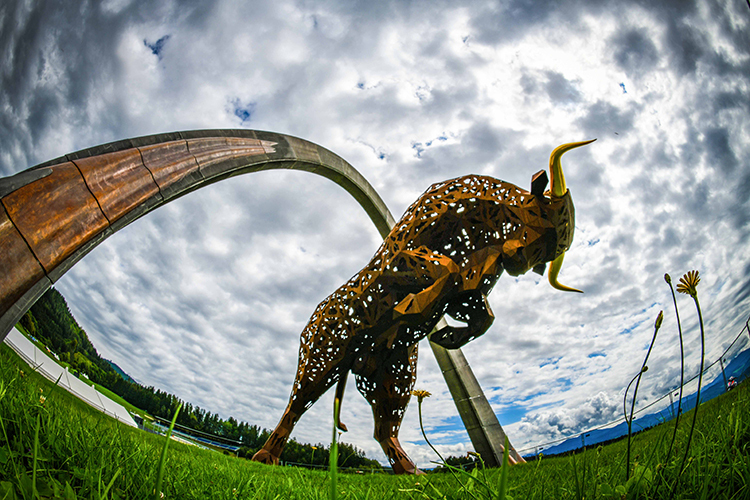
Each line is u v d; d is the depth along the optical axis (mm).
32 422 1888
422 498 1881
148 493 1714
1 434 1685
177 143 6367
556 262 7586
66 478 1617
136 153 5414
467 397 13469
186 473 2398
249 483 2264
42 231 3768
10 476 1397
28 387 2617
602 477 1695
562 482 1939
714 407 2459
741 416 1740
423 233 7484
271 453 9031
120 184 4859
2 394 1939
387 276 7836
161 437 6648
